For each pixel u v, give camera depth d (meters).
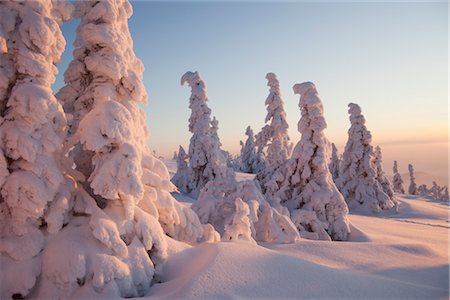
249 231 8.13
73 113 6.47
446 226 19.47
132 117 5.89
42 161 4.60
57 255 4.35
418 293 4.47
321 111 16.00
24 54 4.64
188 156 27.03
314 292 4.29
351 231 13.77
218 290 4.18
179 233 6.94
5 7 4.67
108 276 4.25
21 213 4.41
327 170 15.55
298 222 13.19
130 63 6.91
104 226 4.63
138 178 5.06
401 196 40.25
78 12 6.51
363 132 26.67
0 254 4.35
